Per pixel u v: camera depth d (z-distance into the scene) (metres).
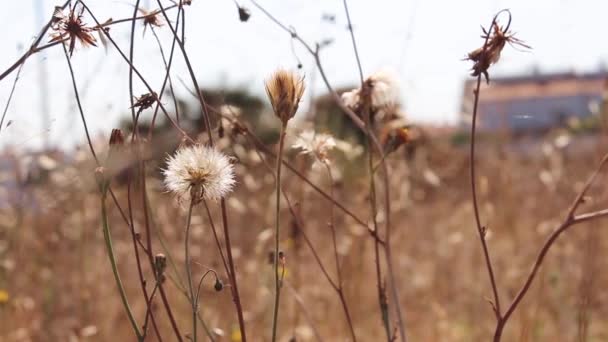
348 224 3.48
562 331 3.54
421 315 4.00
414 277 4.40
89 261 3.83
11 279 3.69
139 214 3.09
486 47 1.66
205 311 3.14
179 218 3.08
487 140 4.88
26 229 3.87
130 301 3.55
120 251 3.83
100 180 1.54
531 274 1.84
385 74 2.08
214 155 1.49
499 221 4.32
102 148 2.75
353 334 2.09
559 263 4.05
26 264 3.82
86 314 3.45
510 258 4.11
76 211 3.83
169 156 1.55
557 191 4.52
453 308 4.12
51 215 3.85
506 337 3.54
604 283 3.82
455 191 5.68
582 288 3.12
